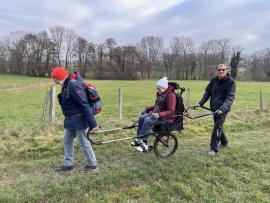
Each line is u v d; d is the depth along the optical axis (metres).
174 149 7.47
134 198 5.20
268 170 6.62
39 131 9.27
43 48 100.44
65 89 5.96
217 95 7.73
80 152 7.70
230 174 6.27
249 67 97.62
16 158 7.48
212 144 7.60
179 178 6.00
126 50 103.31
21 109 21.56
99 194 5.32
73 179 5.80
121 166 6.61
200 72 106.62
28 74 99.31
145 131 6.98
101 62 103.38
